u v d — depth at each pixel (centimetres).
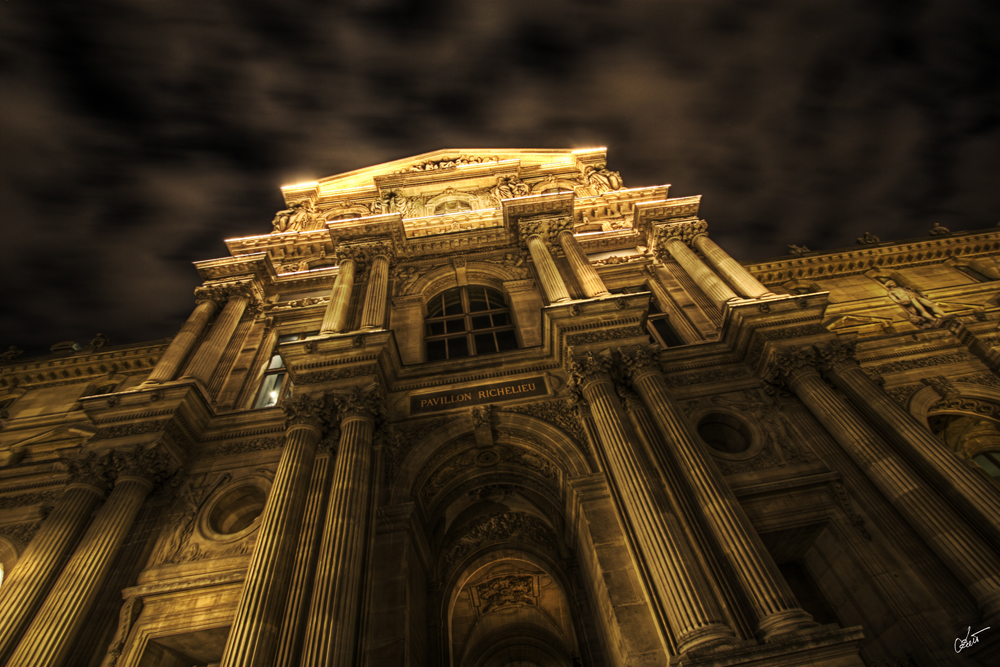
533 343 2078
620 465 1400
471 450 1800
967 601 1203
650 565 1208
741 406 1741
